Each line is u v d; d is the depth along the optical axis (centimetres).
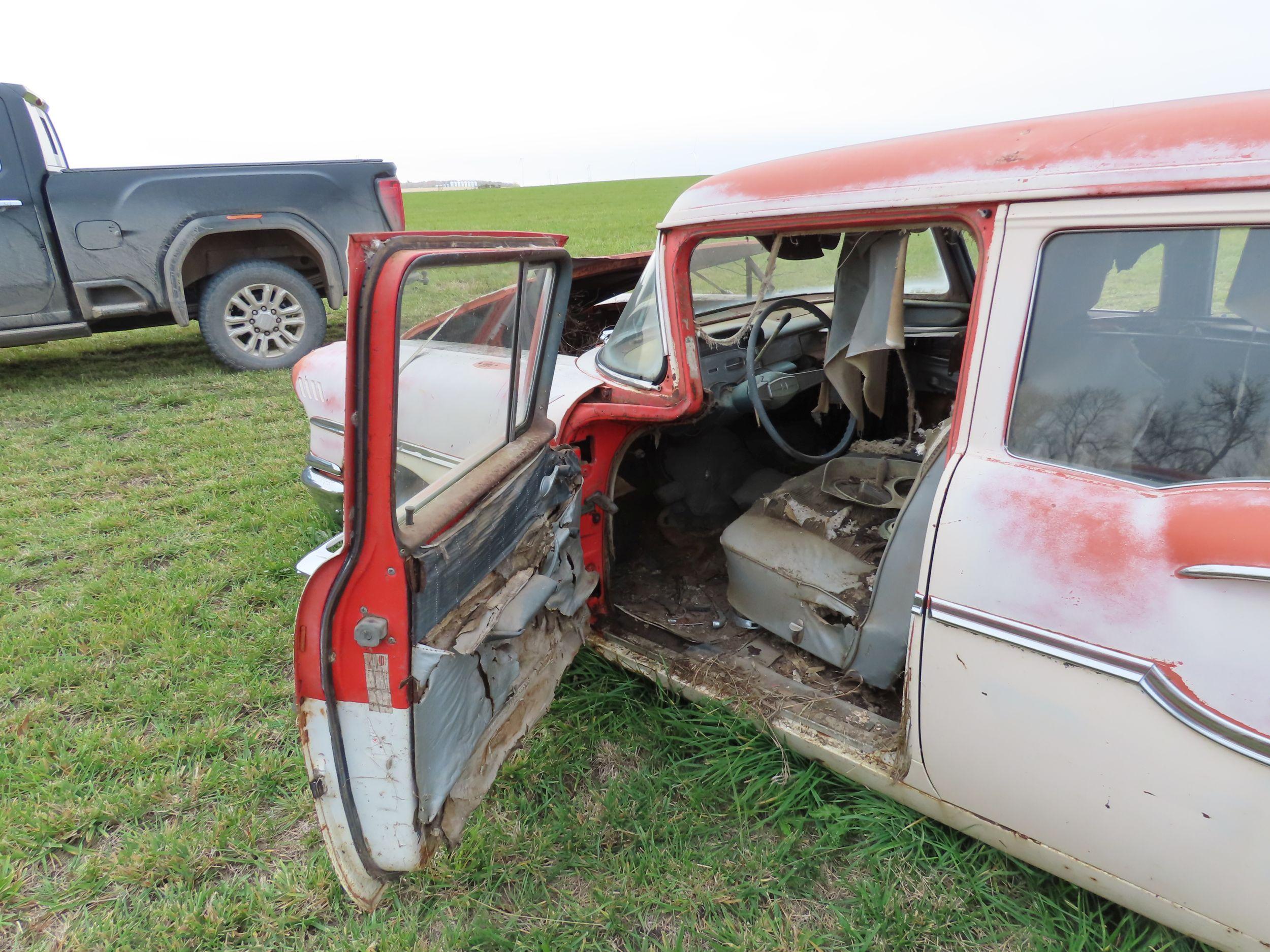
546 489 212
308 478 362
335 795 171
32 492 461
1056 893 192
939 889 200
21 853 221
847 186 186
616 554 312
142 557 380
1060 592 151
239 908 203
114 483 473
